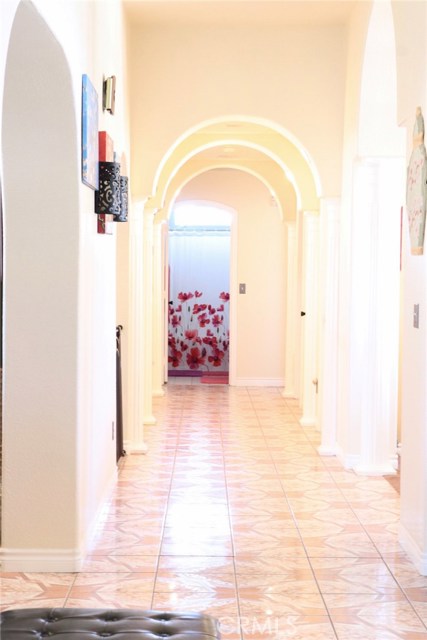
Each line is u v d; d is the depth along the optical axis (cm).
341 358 693
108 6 539
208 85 690
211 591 399
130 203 696
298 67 691
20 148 417
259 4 637
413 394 448
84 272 443
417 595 397
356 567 435
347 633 353
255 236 1170
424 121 418
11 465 427
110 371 580
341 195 701
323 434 720
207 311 1316
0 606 377
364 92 615
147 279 846
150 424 862
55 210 422
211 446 753
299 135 695
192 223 1309
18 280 424
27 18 345
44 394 426
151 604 382
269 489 597
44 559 426
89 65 456
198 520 518
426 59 412
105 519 519
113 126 568
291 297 1077
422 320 429
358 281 650
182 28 689
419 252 433
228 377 1277
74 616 267
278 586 407
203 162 1065
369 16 580
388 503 561
